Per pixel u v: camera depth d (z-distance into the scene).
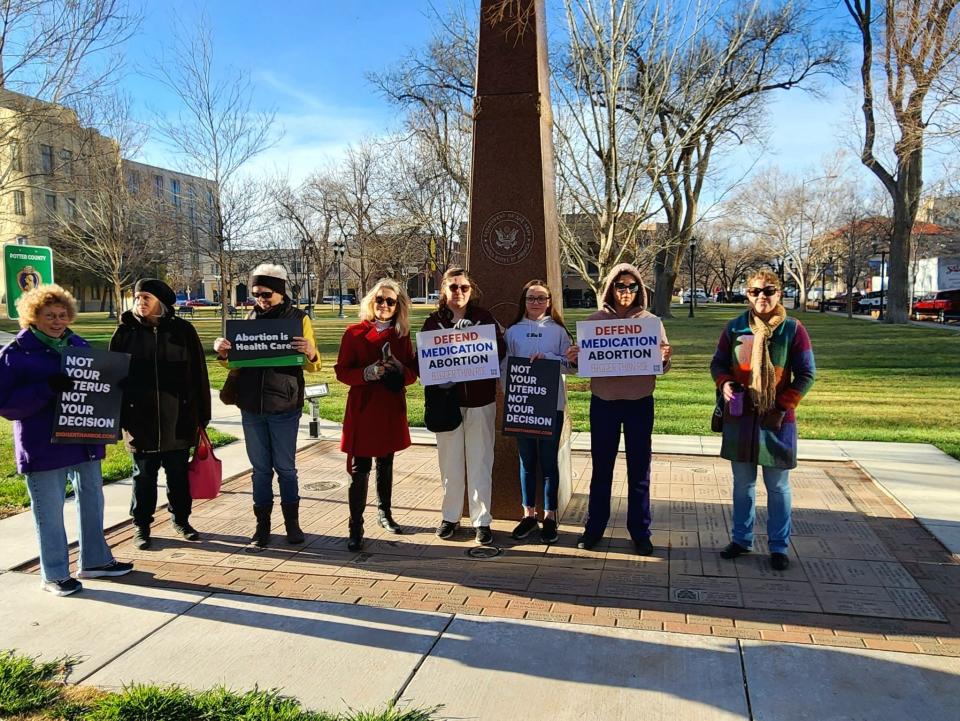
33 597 4.30
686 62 13.88
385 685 3.32
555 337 5.17
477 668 3.47
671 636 3.78
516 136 5.55
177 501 5.38
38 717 3.08
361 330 5.19
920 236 56.34
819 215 59.69
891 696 3.20
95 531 4.59
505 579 4.61
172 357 5.10
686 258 74.25
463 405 5.11
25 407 4.09
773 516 4.75
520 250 5.59
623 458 8.09
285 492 5.24
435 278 60.84
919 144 18.20
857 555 4.97
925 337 27.31
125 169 31.75
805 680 3.33
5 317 45.81
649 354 4.77
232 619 4.01
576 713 3.09
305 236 55.88
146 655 3.61
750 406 4.68
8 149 20.19
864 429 9.74
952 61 15.59
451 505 5.36
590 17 11.30
